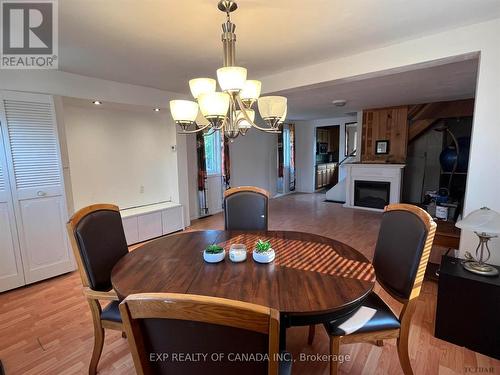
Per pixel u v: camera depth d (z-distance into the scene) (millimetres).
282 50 2383
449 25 1952
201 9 1656
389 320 1427
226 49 1544
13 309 2307
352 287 1235
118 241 1828
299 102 4992
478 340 1738
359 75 2518
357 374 1595
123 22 1814
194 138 5152
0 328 2055
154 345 752
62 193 2895
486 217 1688
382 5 1651
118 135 3941
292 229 4582
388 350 1789
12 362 1713
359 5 1647
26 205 2662
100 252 1629
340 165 7543
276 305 1094
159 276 1367
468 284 1739
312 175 8281
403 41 2229
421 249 1357
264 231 2141
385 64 2355
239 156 6398
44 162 2752
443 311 1842
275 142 7547
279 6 1633
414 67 2293
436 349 1781
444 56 2078
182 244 1852
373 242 3889
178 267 1478
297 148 8414
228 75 1401
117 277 1362
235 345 699
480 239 1858
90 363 1580
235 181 6348
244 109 1728
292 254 1636
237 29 1948
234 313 651
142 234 3896
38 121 2697
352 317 1424
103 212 1768
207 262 1538
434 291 2490
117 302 1643
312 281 1294
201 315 671
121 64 2678
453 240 2631
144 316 698
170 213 4289
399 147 5648
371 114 5898
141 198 4301
